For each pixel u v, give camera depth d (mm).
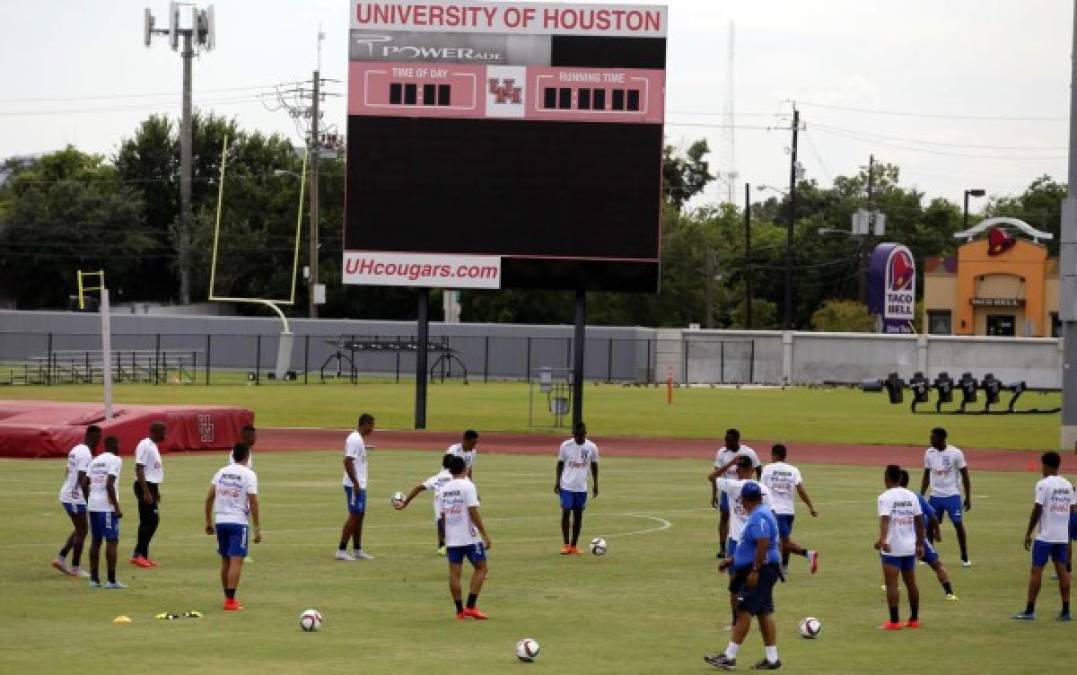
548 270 70750
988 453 66500
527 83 70375
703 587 31047
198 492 46906
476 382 117938
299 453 61562
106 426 58531
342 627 26031
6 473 52469
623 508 45000
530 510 44125
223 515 27484
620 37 70000
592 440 70188
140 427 59656
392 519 41562
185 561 33500
